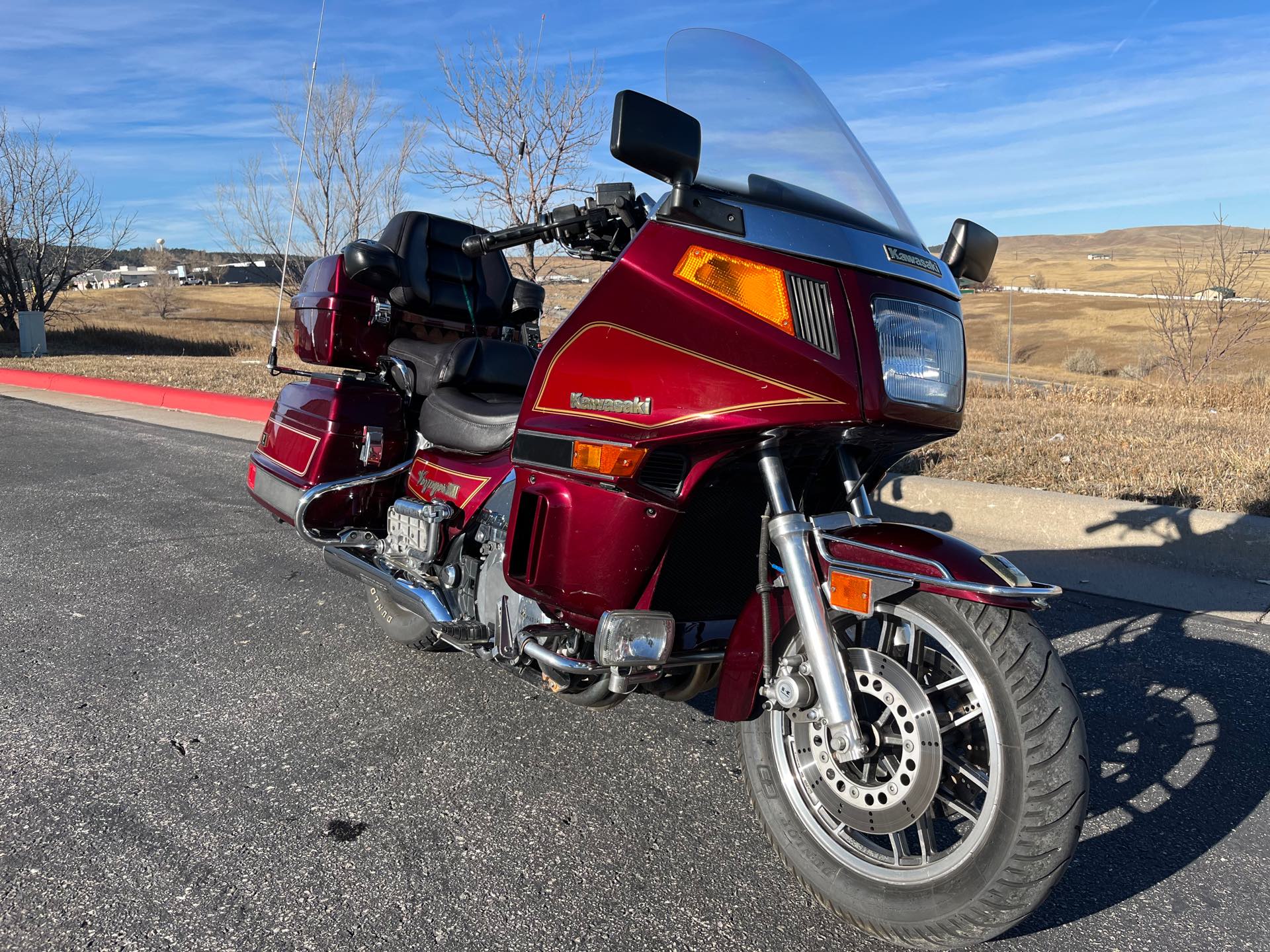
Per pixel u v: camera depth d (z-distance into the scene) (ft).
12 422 35.42
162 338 104.73
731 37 9.73
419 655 13.70
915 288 7.98
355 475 12.78
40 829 8.99
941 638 7.14
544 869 8.57
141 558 18.33
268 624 14.85
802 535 7.60
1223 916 7.98
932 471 23.48
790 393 7.43
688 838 9.16
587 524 8.62
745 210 7.89
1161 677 12.92
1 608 15.33
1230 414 39.81
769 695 7.79
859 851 7.65
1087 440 28.96
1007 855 6.64
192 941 7.46
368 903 8.00
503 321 14.94
